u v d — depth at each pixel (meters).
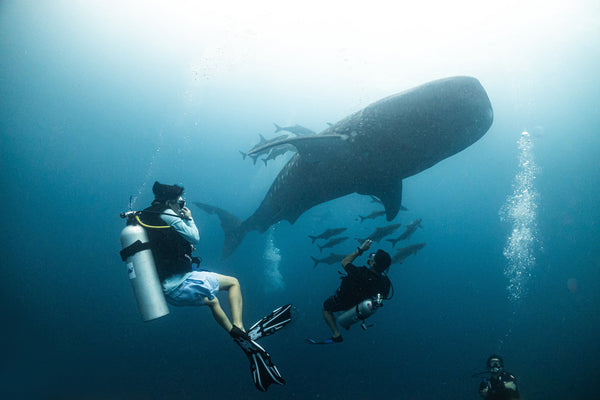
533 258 38.22
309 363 15.87
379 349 17.95
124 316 18.88
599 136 39.16
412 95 5.60
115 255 30.59
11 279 24.52
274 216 8.51
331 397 13.80
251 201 36.69
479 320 23.39
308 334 17.78
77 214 42.69
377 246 27.42
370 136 5.89
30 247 29.95
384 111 5.77
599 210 40.88
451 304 28.17
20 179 37.00
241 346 2.25
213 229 30.86
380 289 3.29
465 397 13.74
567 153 41.19
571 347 16.83
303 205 7.82
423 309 25.78
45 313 15.69
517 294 28.86
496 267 31.52
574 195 42.16
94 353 14.23
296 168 7.27
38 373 12.15
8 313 13.89
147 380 14.01
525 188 43.19
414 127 5.68
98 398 12.25
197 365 15.60
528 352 18.69
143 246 2.29
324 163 6.54
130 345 16.58
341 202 33.12
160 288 2.29
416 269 30.84
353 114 6.15
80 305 21.62
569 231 39.38
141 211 2.40
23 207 33.53
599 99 35.69
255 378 2.18
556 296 24.88
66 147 42.00
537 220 39.59
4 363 12.11
